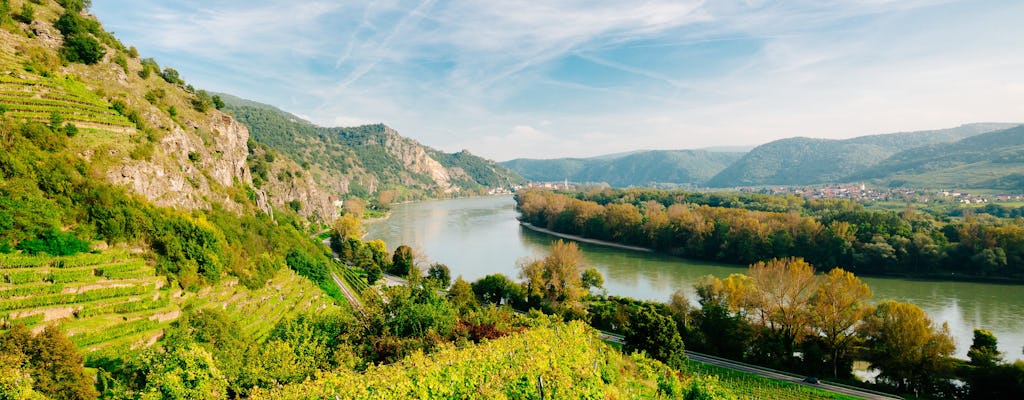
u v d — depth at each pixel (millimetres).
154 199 75875
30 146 58625
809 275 74375
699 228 152625
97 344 40469
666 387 40844
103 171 66938
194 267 60156
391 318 48719
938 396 59812
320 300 82188
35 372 28703
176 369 31703
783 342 72625
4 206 46688
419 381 27766
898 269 121812
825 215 161750
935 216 166125
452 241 187250
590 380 29594
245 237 87812
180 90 130125
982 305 91875
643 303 88938
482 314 61531
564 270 95688
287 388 31125
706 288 86062
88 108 77375
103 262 51719
